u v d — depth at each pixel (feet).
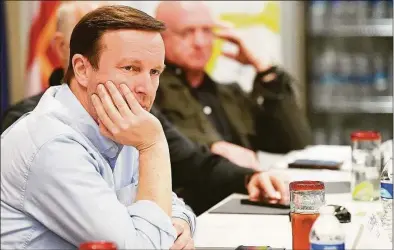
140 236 11.50
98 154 12.41
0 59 32.78
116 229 11.35
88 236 11.42
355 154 18.25
